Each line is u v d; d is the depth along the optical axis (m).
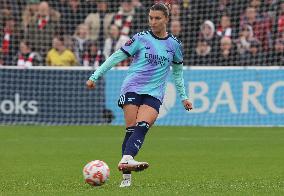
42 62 70.62
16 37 71.44
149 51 30.59
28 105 67.50
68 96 67.31
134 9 72.00
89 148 50.59
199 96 66.56
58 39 70.38
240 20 71.00
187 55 70.56
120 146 51.81
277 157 45.56
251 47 70.12
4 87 67.31
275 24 70.56
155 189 30.06
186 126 66.12
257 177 36.00
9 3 72.25
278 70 66.00
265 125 66.25
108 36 71.50
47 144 53.00
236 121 66.44
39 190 30.17
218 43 70.19
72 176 36.59
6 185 32.47
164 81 31.00
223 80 66.31
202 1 71.12
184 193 28.45
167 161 43.47
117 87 67.19
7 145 52.34
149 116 30.14
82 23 72.50
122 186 31.36
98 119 67.44
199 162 42.97
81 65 70.75
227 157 45.59
